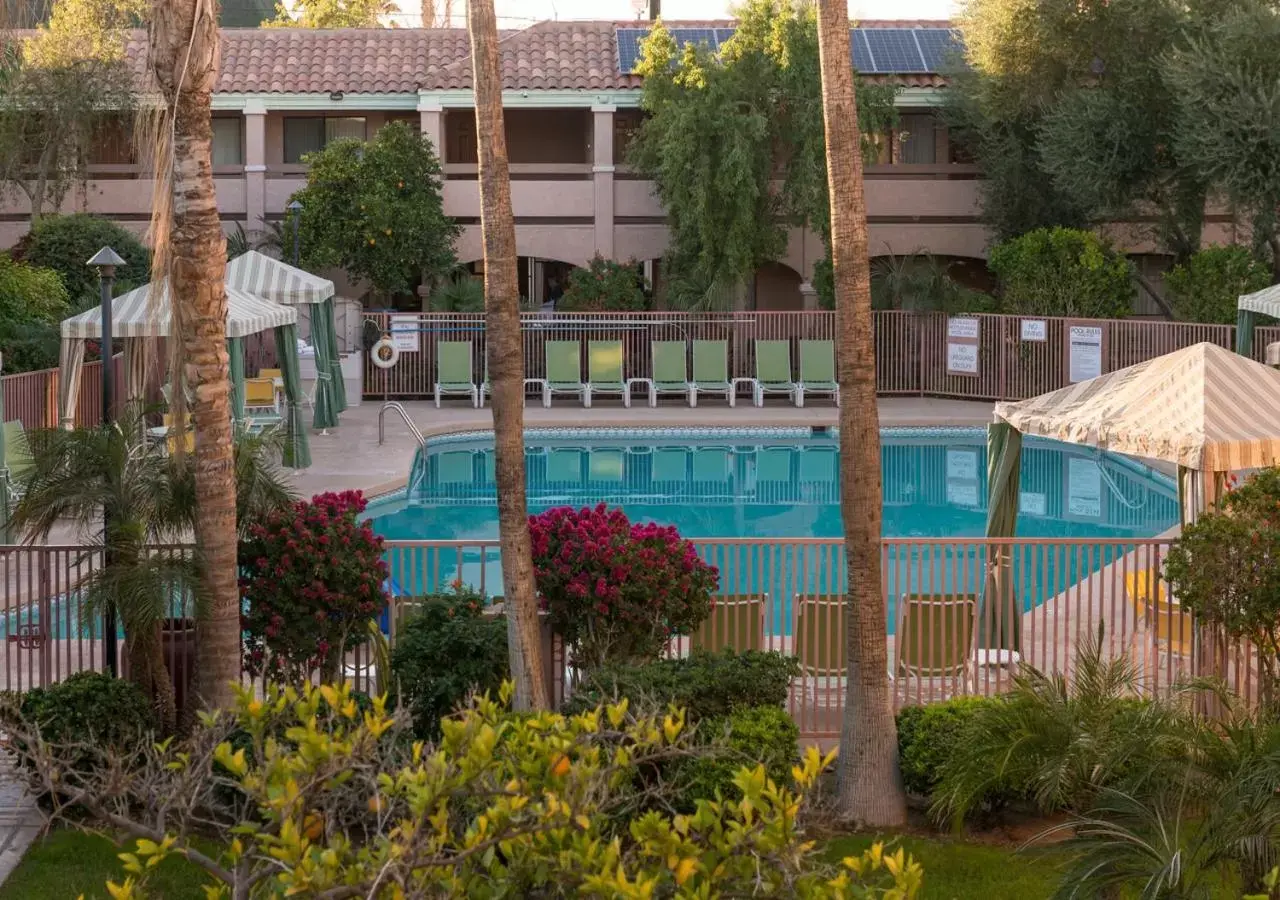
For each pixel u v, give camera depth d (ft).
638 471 73.41
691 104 90.17
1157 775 21.81
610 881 12.60
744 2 91.40
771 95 90.94
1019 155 94.94
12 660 36.81
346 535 30.89
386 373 89.61
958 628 33.37
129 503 29.78
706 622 33.14
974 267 105.70
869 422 28.02
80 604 30.35
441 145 99.60
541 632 31.89
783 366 89.56
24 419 60.80
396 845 13.00
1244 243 95.30
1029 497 66.59
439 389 87.76
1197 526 29.73
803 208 91.30
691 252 94.38
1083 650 32.17
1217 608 29.22
